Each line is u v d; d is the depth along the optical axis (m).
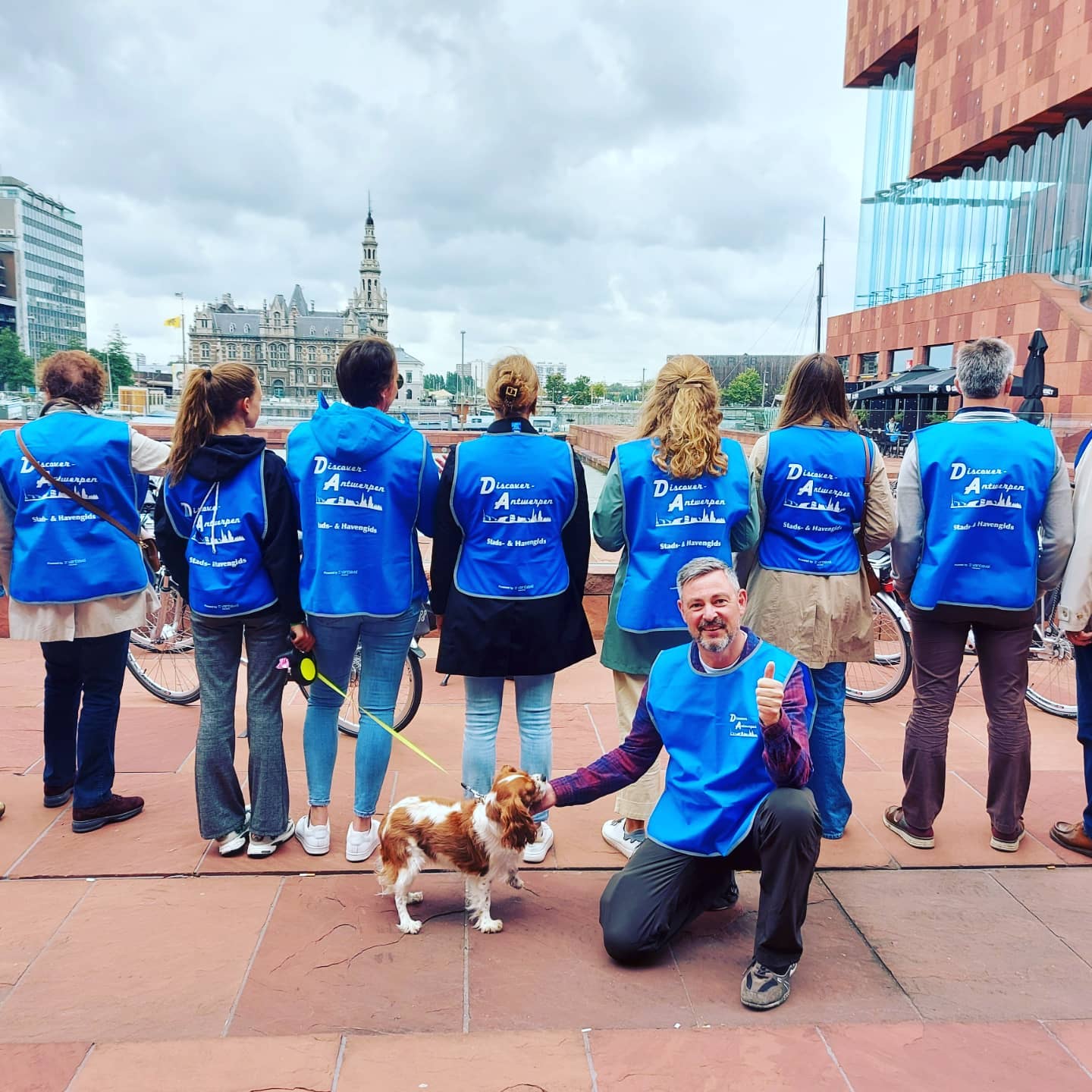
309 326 186.12
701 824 2.71
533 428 3.26
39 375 3.53
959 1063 2.28
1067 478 3.38
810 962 2.77
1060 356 29.45
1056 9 31.25
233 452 3.19
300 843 3.48
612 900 2.73
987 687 3.50
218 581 3.21
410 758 4.38
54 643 3.60
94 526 3.39
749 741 2.68
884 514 3.49
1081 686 3.47
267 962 2.70
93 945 2.78
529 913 3.03
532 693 3.37
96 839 3.49
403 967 2.69
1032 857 3.47
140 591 3.54
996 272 37.56
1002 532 3.31
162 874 3.23
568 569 3.32
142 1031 2.37
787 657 2.71
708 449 3.17
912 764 3.50
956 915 3.05
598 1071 2.23
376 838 3.42
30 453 3.32
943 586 3.37
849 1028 2.41
